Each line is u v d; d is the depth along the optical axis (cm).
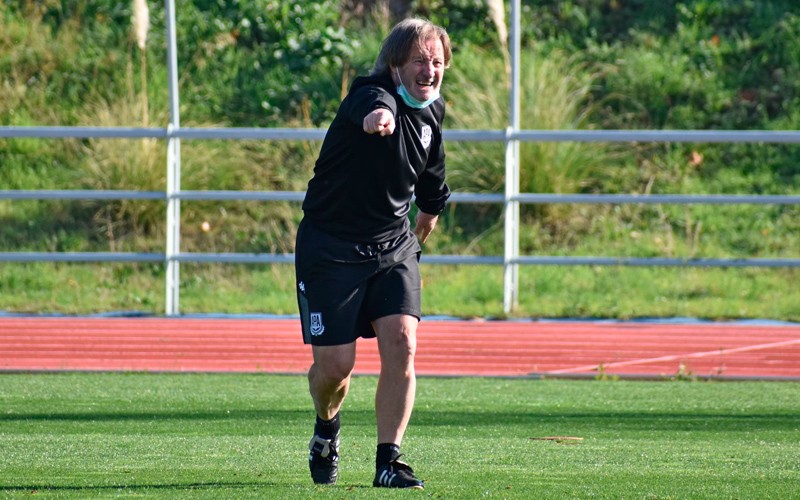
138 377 2583
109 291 4200
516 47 3816
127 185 4612
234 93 5375
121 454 1533
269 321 3519
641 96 5347
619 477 1323
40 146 5028
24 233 4562
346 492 1164
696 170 4988
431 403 2188
